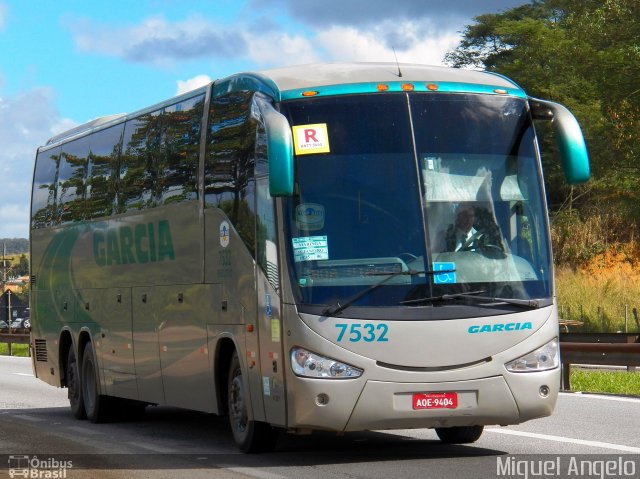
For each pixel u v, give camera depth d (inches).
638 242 2329.0
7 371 1350.9
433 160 485.4
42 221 872.3
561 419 653.3
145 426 714.8
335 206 475.5
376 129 486.3
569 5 1881.2
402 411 461.7
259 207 499.8
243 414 530.3
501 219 485.7
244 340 515.8
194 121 597.9
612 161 1729.8
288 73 509.0
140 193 672.4
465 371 466.6
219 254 550.0
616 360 833.5
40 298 868.6
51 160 866.8
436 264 470.3
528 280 482.0
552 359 481.7
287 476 458.3
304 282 468.1
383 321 461.7
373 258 469.4
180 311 602.9
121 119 724.7
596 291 1902.1
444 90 497.4
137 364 671.1
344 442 575.5
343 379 459.5
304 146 480.4
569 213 2463.1
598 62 1647.4
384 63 522.3
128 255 686.5
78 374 776.9
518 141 499.8
